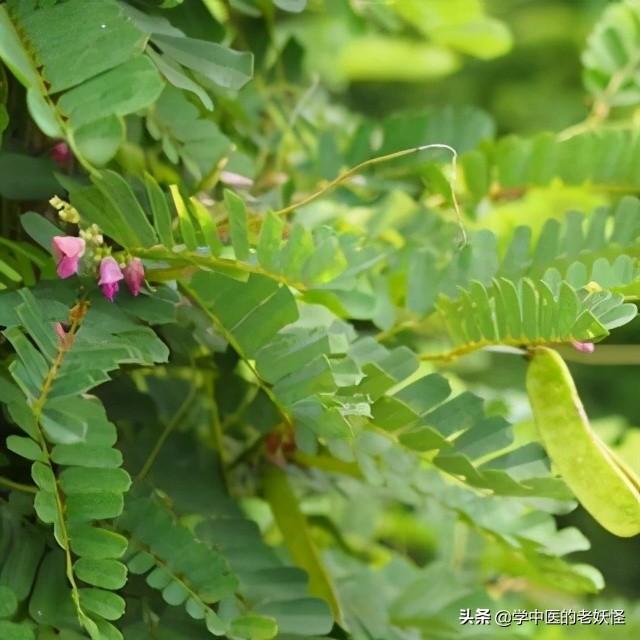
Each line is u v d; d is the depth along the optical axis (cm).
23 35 69
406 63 116
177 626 74
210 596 73
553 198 90
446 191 84
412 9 85
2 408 74
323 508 90
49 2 69
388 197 84
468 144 85
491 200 85
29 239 76
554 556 78
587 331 71
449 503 78
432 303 79
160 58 71
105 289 71
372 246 78
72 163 76
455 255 79
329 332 73
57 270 71
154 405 79
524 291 72
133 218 71
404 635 82
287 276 71
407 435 74
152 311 73
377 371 72
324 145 84
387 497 87
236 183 79
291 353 72
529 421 89
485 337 75
